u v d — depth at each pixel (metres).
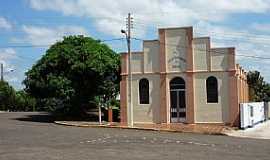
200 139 26.58
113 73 44.28
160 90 40.19
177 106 39.91
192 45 39.50
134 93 40.84
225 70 38.59
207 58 39.12
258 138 29.81
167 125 37.62
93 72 42.97
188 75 39.50
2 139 23.81
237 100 38.19
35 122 40.38
